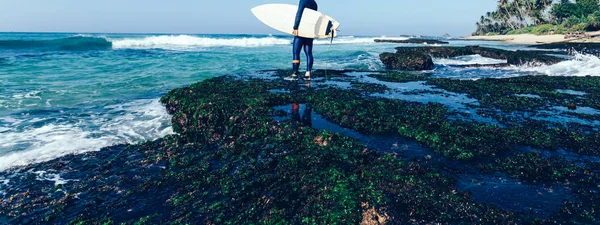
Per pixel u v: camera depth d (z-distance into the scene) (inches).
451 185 133.0
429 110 242.8
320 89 321.4
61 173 166.6
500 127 201.6
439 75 530.3
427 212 114.7
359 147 171.8
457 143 176.4
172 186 145.6
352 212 116.0
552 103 273.9
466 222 109.4
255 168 154.3
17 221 127.0
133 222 121.6
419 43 1945.1
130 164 172.2
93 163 176.6
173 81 452.4
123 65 610.2
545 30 2709.2
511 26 3959.2
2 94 357.7
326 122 219.0
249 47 1310.3
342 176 139.8
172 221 120.3
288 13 381.1
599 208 116.0
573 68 543.2
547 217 111.2
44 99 342.0
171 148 189.8
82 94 367.6
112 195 141.3
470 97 298.5
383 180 135.8
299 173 146.6
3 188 152.7
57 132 243.4
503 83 377.7
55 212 131.0
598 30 2020.2
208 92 290.0
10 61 631.8
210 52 952.9
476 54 876.6
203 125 235.3
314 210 120.0
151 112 299.3
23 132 242.1
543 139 180.7
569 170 143.8
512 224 107.7
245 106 244.2
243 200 130.9
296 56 387.2
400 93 313.7
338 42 2110.0
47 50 942.4
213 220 119.4
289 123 207.8
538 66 629.3
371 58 821.2
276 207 124.0
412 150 171.3
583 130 198.4
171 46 1256.8
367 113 228.2
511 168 147.9
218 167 160.7
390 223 109.4
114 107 316.5
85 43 1067.9
